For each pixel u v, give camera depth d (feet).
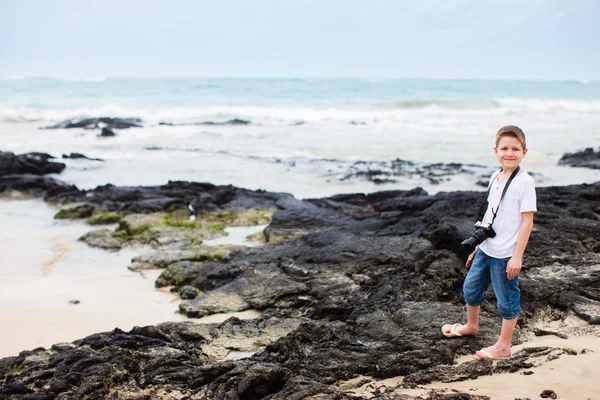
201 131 96.07
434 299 20.52
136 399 14.14
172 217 41.88
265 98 162.71
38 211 44.65
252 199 45.98
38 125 107.04
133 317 23.16
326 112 126.31
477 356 14.79
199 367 15.31
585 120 110.73
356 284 23.70
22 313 23.31
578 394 11.98
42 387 14.96
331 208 43.65
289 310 22.53
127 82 214.07
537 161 66.85
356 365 14.98
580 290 19.84
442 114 123.54
